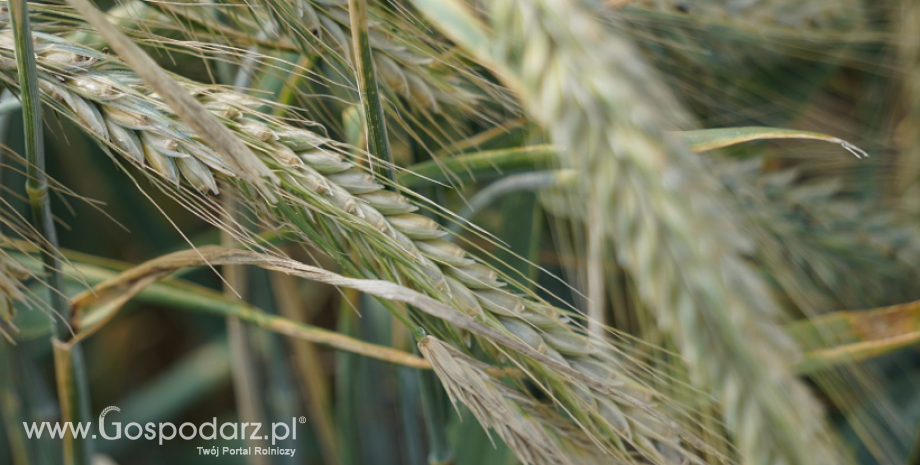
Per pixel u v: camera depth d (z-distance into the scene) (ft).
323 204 0.98
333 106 1.18
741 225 1.06
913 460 1.29
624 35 1.11
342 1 1.04
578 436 1.05
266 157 0.98
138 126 0.98
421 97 1.07
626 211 0.89
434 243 1.01
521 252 1.23
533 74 0.90
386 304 1.00
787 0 1.28
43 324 1.23
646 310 1.09
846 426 1.29
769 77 1.34
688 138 1.08
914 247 1.27
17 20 0.95
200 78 1.20
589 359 1.02
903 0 1.33
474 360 1.03
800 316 1.25
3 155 1.19
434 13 0.98
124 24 1.08
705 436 1.06
